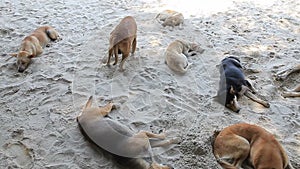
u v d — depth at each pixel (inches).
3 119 130.5
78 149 117.7
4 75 153.7
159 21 187.0
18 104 137.6
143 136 113.0
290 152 115.4
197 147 116.4
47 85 147.2
